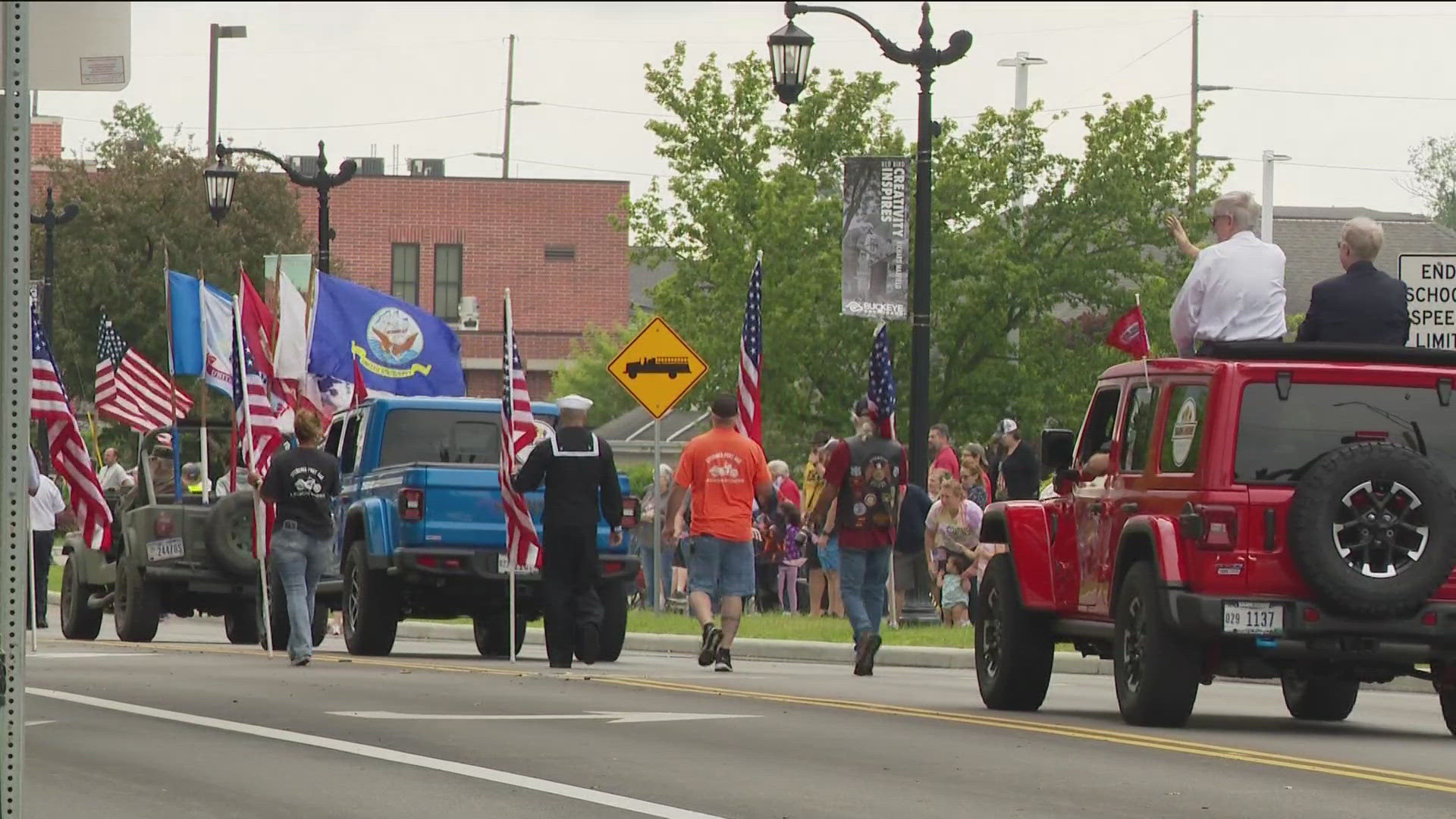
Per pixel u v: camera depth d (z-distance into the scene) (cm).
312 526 5162
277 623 6106
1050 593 4022
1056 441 4022
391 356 7700
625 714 3781
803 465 13262
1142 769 3027
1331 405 3556
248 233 15025
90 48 1727
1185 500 3581
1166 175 12875
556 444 5222
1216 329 3894
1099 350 12812
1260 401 3550
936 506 7069
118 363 8656
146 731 3397
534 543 5381
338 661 5338
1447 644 3503
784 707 3966
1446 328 6166
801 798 2695
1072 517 3984
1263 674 3638
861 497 5194
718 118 12694
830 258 12281
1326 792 2791
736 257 12406
